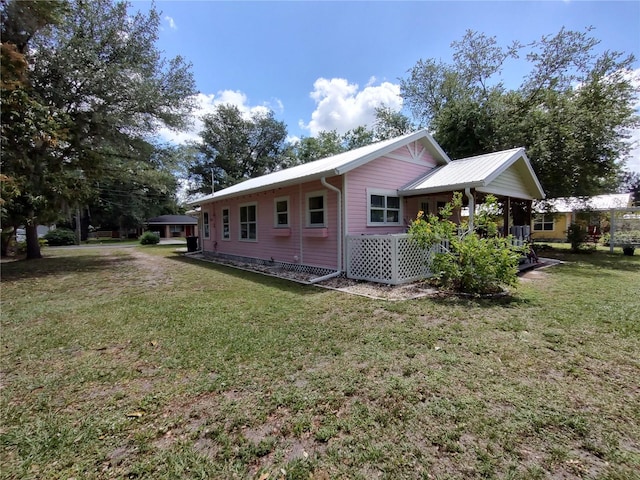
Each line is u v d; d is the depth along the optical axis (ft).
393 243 21.18
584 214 51.67
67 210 37.88
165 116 39.65
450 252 20.13
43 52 31.73
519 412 7.04
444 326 12.76
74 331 12.78
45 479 5.44
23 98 24.86
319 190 26.50
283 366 9.45
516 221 39.50
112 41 35.65
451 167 29.07
